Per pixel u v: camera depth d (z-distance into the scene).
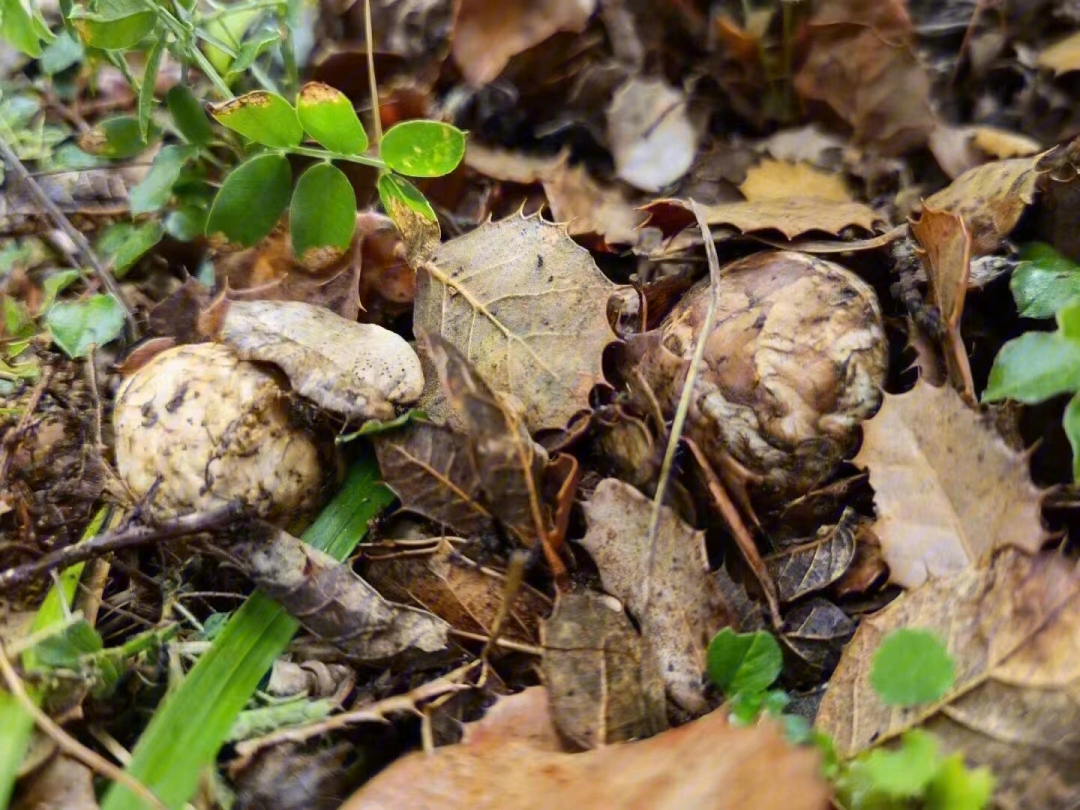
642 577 0.20
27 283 0.26
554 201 0.27
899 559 0.19
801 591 0.20
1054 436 0.20
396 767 0.18
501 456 0.19
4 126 0.28
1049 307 0.21
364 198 0.26
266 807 0.19
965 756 0.17
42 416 0.22
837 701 0.18
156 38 0.24
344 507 0.21
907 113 0.27
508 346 0.22
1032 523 0.18
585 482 0.22
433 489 0.21
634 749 0.18
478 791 0.17
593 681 0.19
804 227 0.22
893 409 0.20
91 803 0.18
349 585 0.20
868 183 0.27
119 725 0.19
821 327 0.21
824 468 0.20
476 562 0.21
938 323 0.21
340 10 0.29
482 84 0.28
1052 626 0.17
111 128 0.26
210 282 0.25
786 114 0.28
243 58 0.24
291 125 0.22
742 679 0.19
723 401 0.20
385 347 0.21
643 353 0.22
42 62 0.28
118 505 0.21
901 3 0.26
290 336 0.21
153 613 0.21
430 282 0.23
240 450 0.20
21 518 0.21
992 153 0.26
